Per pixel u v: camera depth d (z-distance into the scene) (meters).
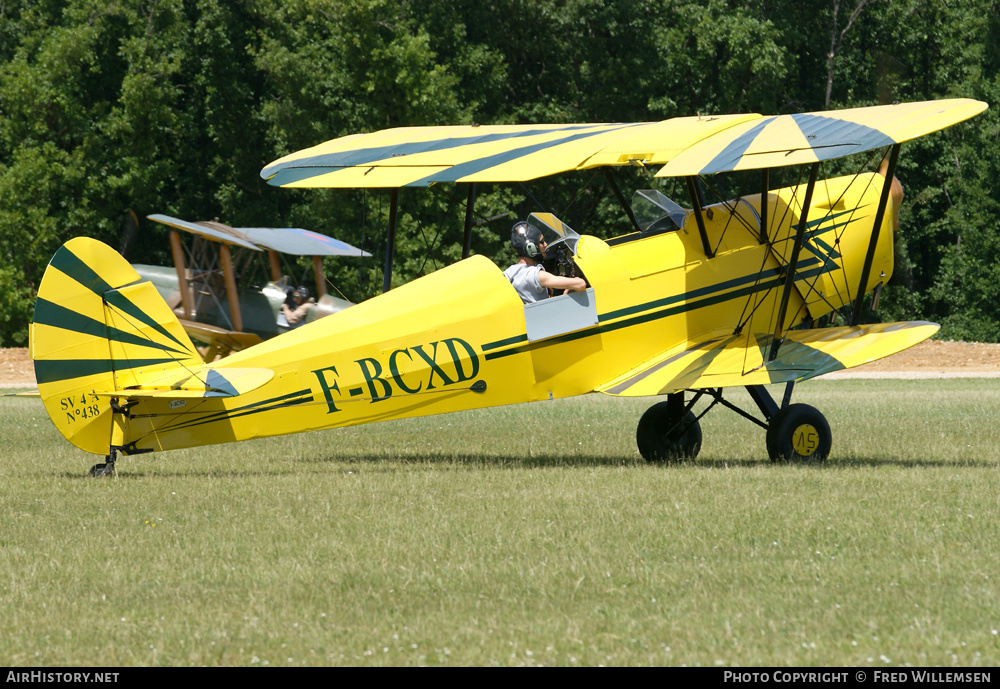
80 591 18.92
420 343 31.64
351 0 113.00
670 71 124.31
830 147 27.64
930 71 140.00
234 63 126.56
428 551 21.30
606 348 33.53
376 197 115.00
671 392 31.02
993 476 29.42
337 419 31.27
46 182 113.50
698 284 34.81
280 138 118.94
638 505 25.55
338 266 114.81
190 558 20.94
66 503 26.44
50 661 15.59
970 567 19.67
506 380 32.47
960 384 72.06
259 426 30.69
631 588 18.67
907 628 16.42
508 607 17.75
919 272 138.00
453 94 117.31
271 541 22.22
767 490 27.30
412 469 32.78
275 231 38.53
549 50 132.62
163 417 30.09
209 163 133.12
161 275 33.84
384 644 16.14
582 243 33.53
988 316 122.56
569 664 15.27
